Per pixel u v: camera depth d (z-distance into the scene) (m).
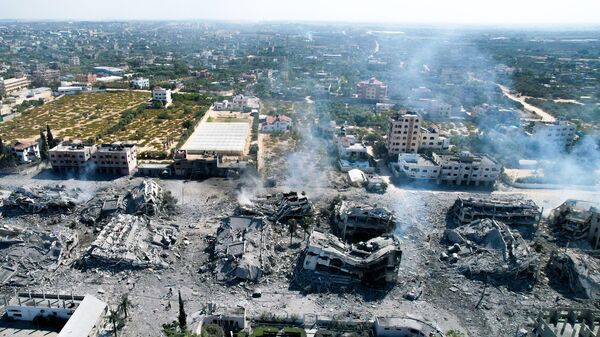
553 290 116.12
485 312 107.12
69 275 116.31
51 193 160.00
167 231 137.00
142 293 110.19
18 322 100.25
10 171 191.25
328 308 107.25
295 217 150.25
